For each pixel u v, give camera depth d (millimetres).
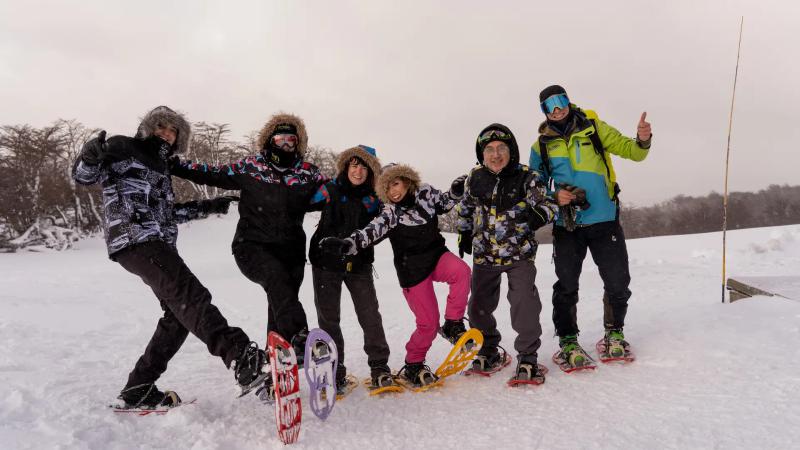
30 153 47250
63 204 48531
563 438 2449
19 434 2430
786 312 3678
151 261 2912
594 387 3162
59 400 2988
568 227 3646
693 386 2936
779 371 2906
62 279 13094
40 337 5191
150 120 3186
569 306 3758
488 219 3604
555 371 3617
